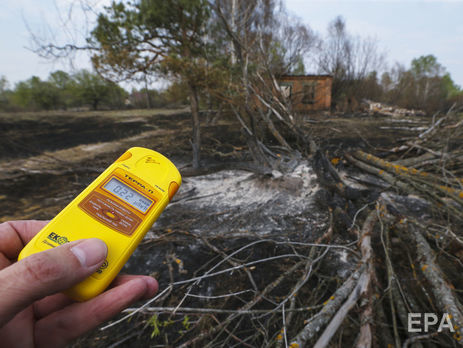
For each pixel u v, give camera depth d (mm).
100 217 854
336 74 17844
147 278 818
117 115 14922
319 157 4273
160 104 18531
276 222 3422
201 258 2779
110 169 974
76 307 729
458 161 4777
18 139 8406
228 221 3510
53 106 18328
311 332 1491
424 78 22812
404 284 2227
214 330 1660
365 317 1591
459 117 6707
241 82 5090
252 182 4555
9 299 580
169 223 3529
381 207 2922
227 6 5145
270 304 2145
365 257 2084
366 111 18016
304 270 2328
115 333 1938
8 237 924
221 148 7379
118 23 4211
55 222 806
